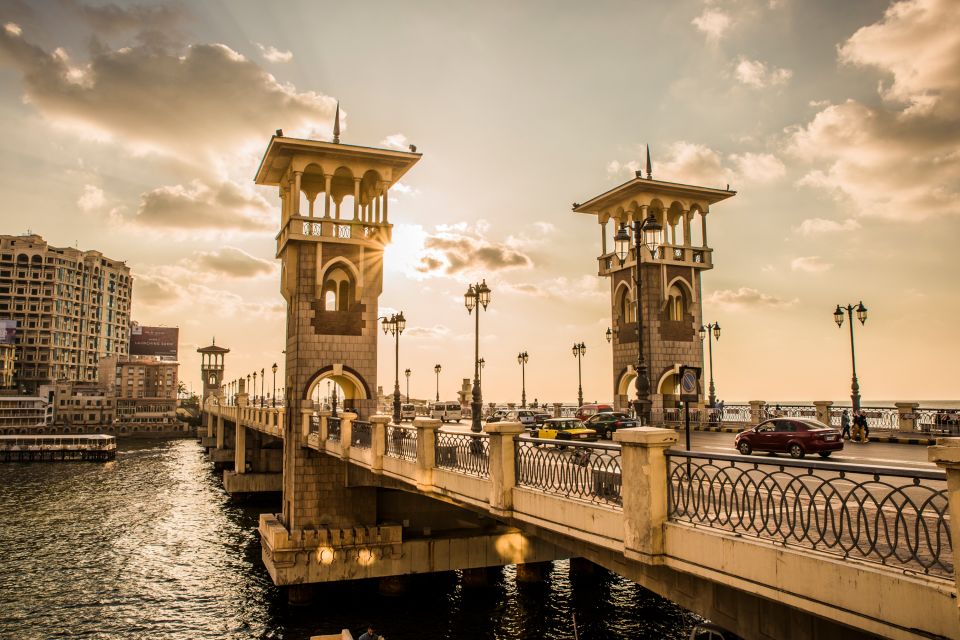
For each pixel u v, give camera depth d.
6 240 166.62
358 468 29.11
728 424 41.88
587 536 11.58
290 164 34.62
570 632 26.30
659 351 44.44
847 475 17.78
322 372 32.38
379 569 29.39
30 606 30.72
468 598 30.22
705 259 46.91
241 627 27.56
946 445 6.23
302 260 32.84
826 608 7.41
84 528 47.81
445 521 31.94
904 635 6.62
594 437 34.94
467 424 54.12
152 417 157.50
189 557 39.22
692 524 9.55
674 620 27.47
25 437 100.06
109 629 27.77
